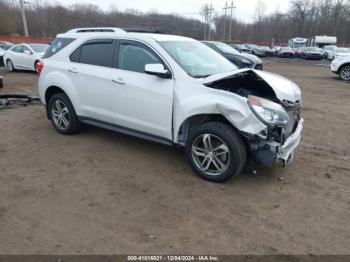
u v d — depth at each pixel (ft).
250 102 12.26
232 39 296.92
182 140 14.40
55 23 202.90
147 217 11.32
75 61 18.01
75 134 19.43
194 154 13.99
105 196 12.62
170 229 10.69
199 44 17.30
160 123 14.67
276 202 12.37
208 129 13.16
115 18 214.69
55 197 12.53
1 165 15.25
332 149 18.16
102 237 10.26
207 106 12.86
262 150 12.61
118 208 11.84
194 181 13.82
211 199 12.48
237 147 12.71
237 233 10.55
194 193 12.89
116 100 16.02
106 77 16.24
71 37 18.66
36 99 28.35
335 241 10.27
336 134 21.03
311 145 18.76
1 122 22.04
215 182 13.64
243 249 9.83
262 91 14.82
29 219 11.14
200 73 14.42
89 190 13.07
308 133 21.16
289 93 13.75
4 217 11.25
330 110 28.35
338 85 45.83
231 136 12.73
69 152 16.80
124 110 15.88
